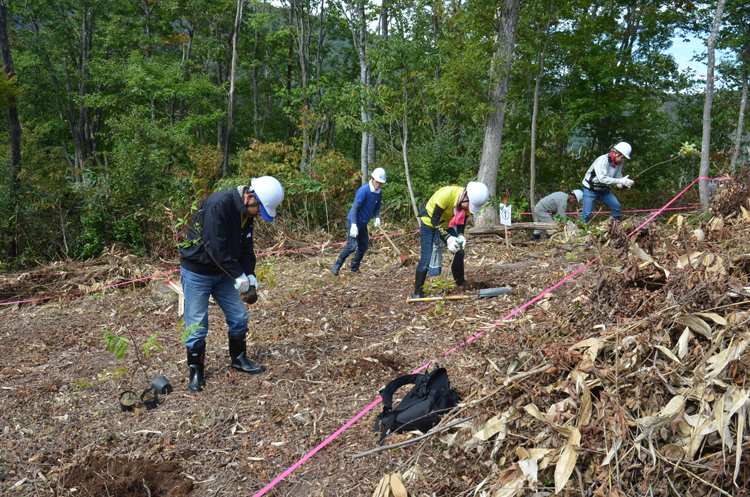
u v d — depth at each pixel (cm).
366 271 708
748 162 582
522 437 245
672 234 473
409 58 1065
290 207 1020
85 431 313
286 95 2577
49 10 2528
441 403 287
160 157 1455
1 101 1023
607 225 326
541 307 425
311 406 335
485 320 452
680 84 1472
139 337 472
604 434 220
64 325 518
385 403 298
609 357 260
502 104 982
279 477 264
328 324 485
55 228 1050
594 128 1571
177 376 385
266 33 2834
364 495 249
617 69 1382
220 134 2936
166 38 2772
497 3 924
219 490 261
